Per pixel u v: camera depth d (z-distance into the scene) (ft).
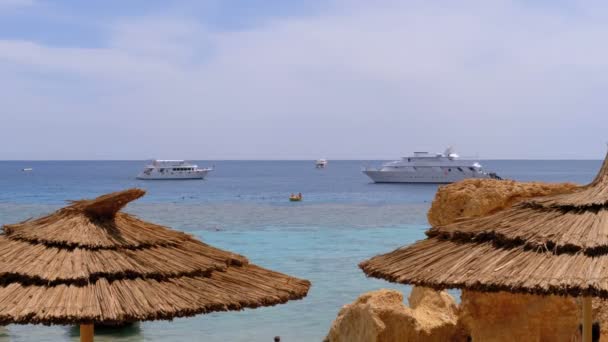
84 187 458.91
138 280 28.76
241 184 520.01
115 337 77.41
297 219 214.48
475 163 457.27
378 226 191.52
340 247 146.61
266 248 145.07
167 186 481.05
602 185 32.65
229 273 32.01
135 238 30.94
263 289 31.30
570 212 31.78
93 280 28.09
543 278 28.22
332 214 233.76
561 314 49.32
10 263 28.43
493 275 29.37
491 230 32.37
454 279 30.22
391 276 33.12
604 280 27.30
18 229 31.76
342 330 58.59
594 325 51.88
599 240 29.09
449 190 53.78
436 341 54.95
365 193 379.35
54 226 30.58
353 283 104.99
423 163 463.01
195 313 28.12
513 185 52.75
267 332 79.00
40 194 365.81
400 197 339.57
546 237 30.25
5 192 388.57
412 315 54.80
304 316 85.61
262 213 238.48
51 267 28.07
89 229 30.32
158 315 27.22
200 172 603.67
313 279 108.37
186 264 30.60
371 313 54.24
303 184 520.83
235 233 174.09
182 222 204.85
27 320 25.88
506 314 49.44
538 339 48.57
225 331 79.51
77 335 78.13
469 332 55.67
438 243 34.88
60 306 26.40
